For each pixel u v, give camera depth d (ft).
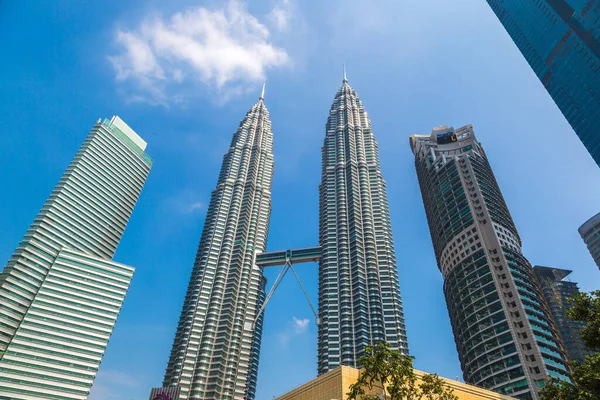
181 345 561.02
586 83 525.34
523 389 380.17
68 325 534.37
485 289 486.79
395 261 624.59
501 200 618.85
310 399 197.57
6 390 467.11
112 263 612.70
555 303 603.67
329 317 560.61
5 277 523.29
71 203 633.20
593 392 127.34
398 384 131.95
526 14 632.38
